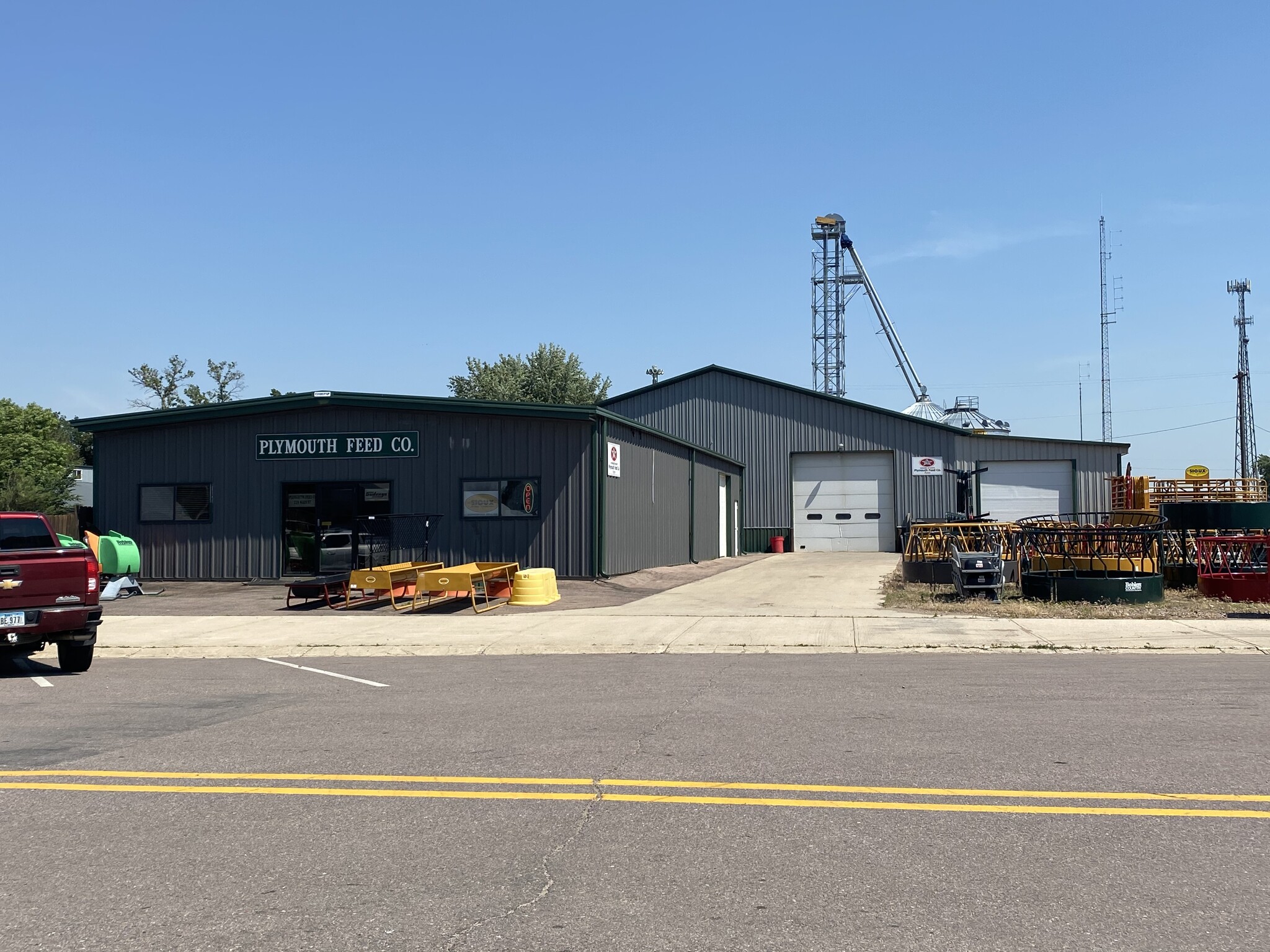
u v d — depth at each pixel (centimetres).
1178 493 3136
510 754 696
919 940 386
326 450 2361
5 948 388
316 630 1503
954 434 3897
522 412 2245
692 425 4122
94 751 721
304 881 457
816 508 3997
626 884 447
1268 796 576
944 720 792
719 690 949
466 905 425
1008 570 2159
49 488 5047
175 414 2408
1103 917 407
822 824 529
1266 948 378
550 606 1797
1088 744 705
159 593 2156
